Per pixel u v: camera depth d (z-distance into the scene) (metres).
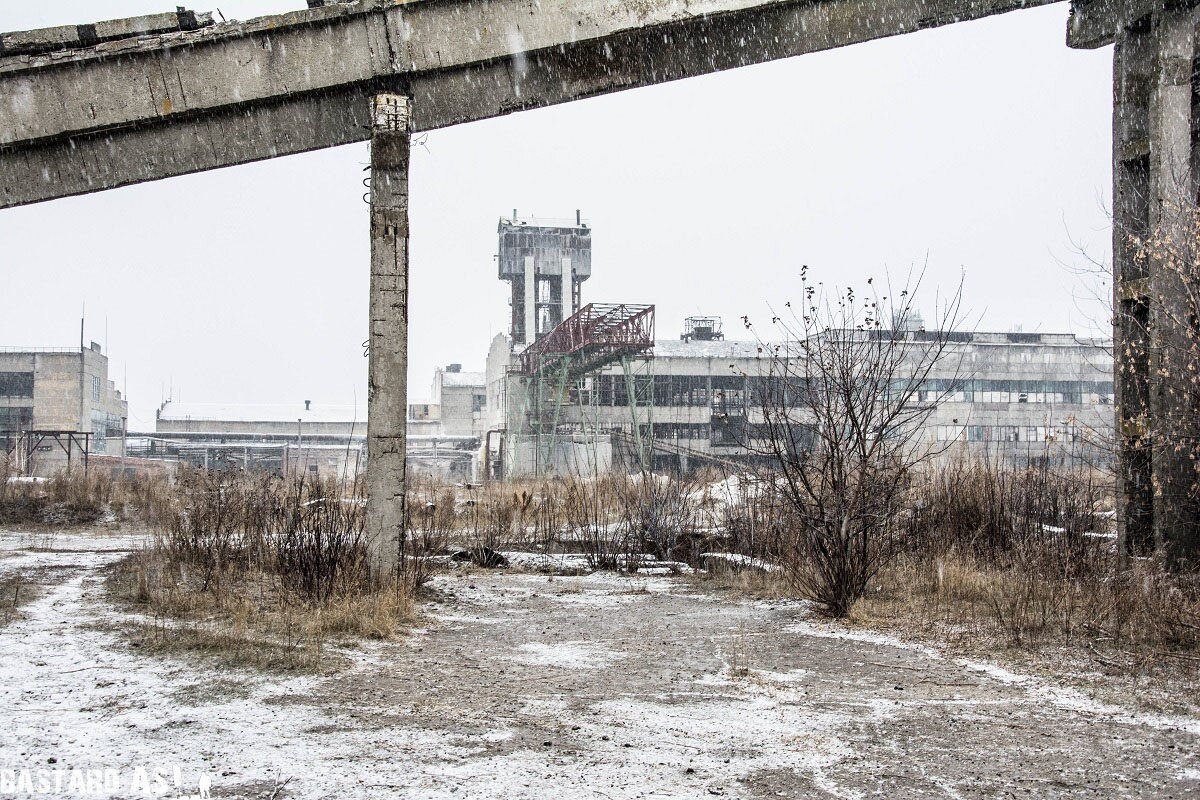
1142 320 13.08
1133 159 13.05
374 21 11.72
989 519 13.57
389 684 7.20
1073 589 10.37
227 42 11.64
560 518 20.00
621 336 47.56
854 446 10.98
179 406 87.50
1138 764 5.45
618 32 12.24
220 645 8.10
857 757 5.54
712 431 61.34
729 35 12.78
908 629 9.70
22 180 11.96
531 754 5.46
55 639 8.31
